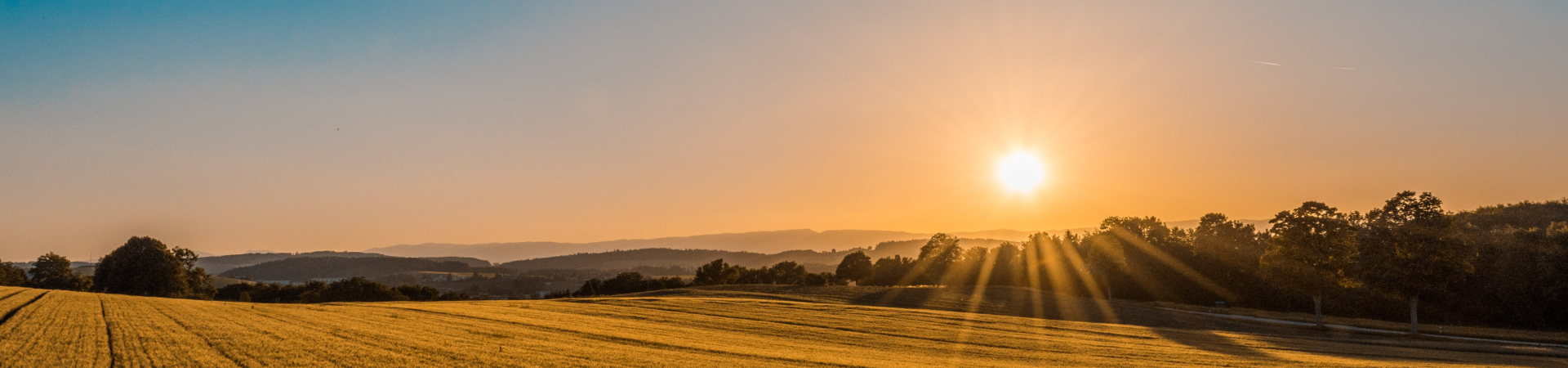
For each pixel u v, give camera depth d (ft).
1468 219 352.08
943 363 102.12
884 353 114.42
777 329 152.05
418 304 188.75
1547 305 223.51
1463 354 139.03
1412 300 184.96
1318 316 204.95
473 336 100.83
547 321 139.95
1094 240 320.50
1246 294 316.81
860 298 288.10
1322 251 203.10
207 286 396.78
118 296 162.30
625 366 77.77
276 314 125.18
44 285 362.12
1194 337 163.43
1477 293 242.78
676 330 136.87
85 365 61.87
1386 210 195.52
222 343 77.51
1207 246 347.97
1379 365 110.52
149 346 73.41
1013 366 100.99
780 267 612.29
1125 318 234.17
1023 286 398.83
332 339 87.20
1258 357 123.24
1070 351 128.26
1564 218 321.32
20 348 68.85
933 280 443.73
